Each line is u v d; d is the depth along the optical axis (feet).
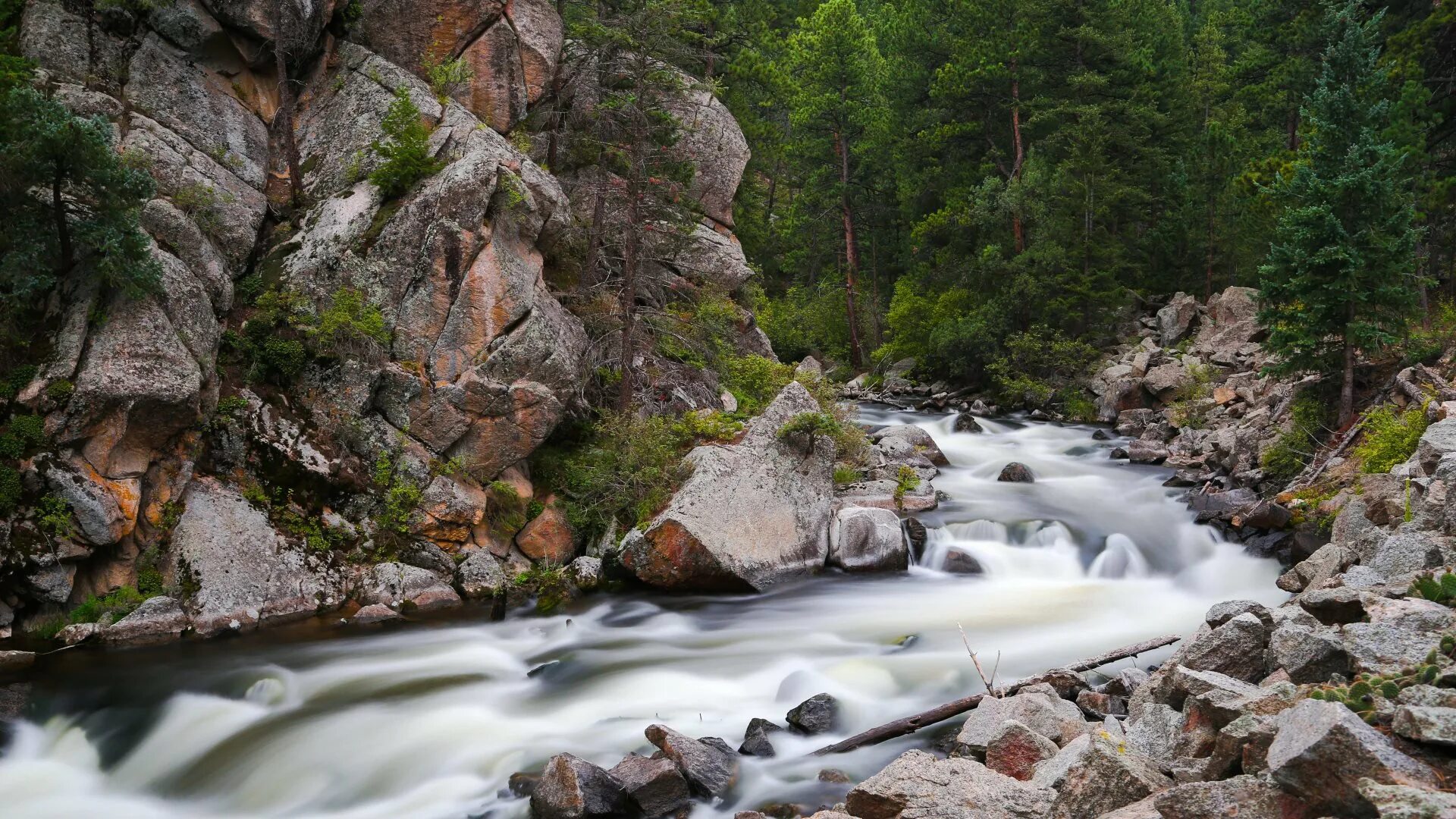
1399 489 48.47
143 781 38.19
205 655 49.34
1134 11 178.40
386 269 63.31
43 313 54.70
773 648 49.73
